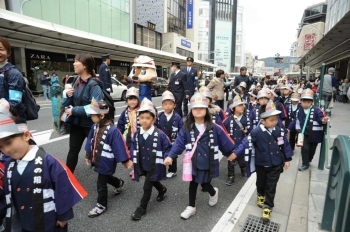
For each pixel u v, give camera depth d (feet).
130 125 13.33
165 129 13.23
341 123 28.58
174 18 147.54
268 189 9.73
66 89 11.39
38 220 5.67
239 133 13.79
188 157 9.46
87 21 70.59
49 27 47.19
